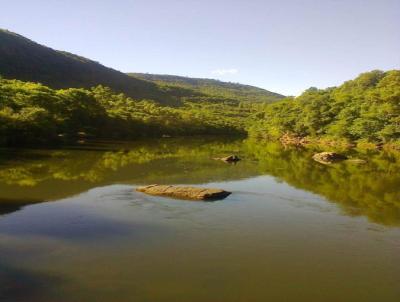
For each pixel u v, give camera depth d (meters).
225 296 20.89
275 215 36.16
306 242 29.23
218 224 32.88
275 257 26.23
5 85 101.38
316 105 139.38
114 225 31.70
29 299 20.05
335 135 122.50
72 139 104.81
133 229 30.91
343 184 51.81
